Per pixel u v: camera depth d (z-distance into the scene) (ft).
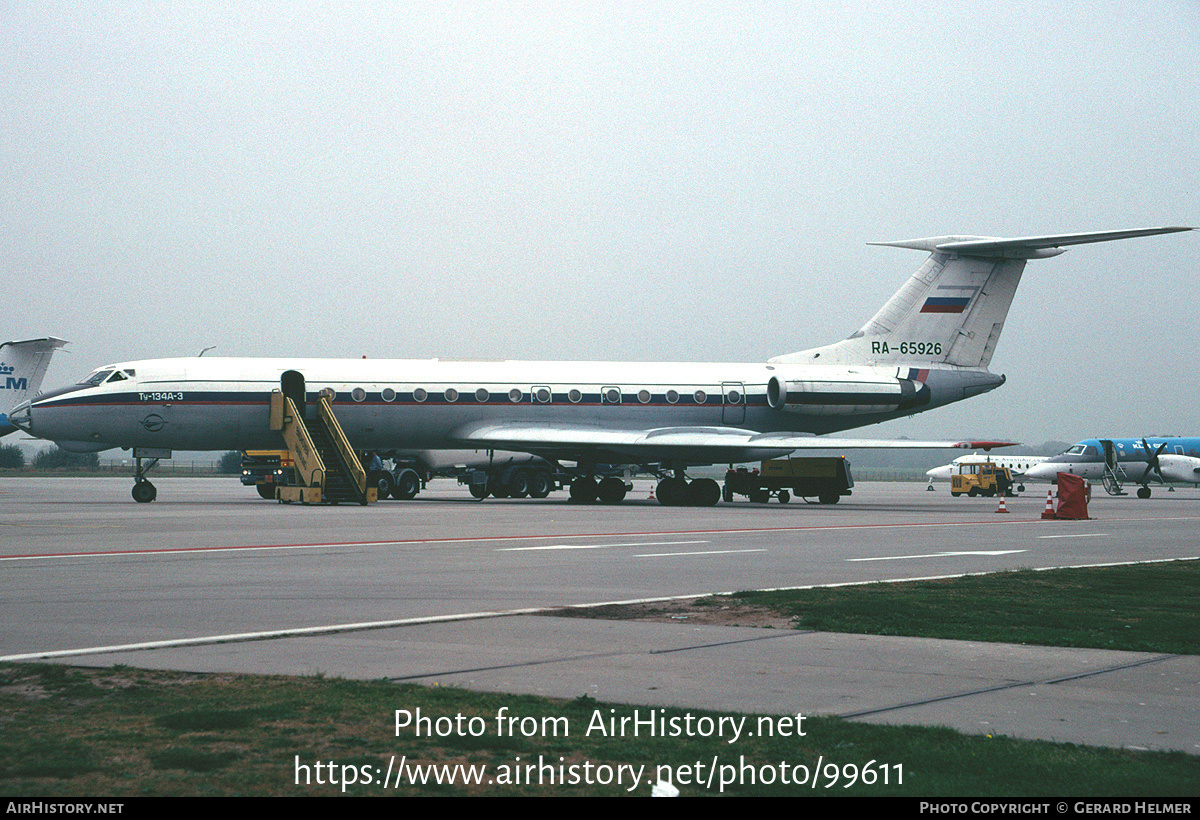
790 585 50.49
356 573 53.31
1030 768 21.79
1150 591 49.24
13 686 28.04
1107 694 28.48
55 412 122.31
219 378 126.00
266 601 43.68
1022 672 31.19
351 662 31.60
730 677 30.14
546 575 53.21
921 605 43.57
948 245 139.33
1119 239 126.31
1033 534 86.38
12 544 68.33
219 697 26.94
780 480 154.20
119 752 22.29
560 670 30.81
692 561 60.95
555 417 136.26
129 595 45.16
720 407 140.46
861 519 105.60
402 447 135.64
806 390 137.90
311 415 130.62
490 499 155.33
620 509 122.01
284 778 20.85
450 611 41.39
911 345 142.10
